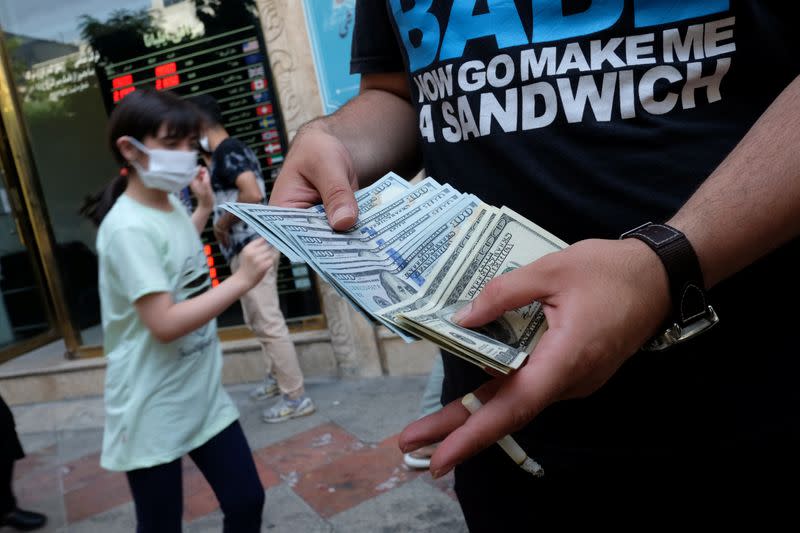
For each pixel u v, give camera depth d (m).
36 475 2.56
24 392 5.41
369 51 1.19
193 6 4.46
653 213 0.84
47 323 6.13
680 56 0.82
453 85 0.96
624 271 0.66
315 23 4.10
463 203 0.96
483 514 1.05
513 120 0.91
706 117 0.83
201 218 2.76
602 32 0.84
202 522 2.97
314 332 4.64
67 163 5.15
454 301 0.83
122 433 1.91
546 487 0.96
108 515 3.19
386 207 0.99
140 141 1.91
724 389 0.83
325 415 3.95
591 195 0.87
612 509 0.92
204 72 4.53
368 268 0.86
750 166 0.68
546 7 0.87
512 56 0.89
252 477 2.05
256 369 4.80
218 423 2.02
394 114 1.19
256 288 3.84
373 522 2.76
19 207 5.88
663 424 0.86
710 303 0.82
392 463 3.23
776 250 0.80
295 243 0.82
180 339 1.92
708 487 0.86
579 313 0.64
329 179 0.96
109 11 4.71
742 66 0.80
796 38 0.78
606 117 0.85
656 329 0.69
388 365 4.44
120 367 1.92
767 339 0.82
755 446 0.83
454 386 1.07
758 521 0.85
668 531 0.90
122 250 1.84
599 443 0.90
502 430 0.63
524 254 0.87
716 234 0.67
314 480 3.18
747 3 0.78
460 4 0.93
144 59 4.71
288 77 4.28
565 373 0.63
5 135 5.73
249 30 4.36
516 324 0.74
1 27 5.02
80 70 4.91
